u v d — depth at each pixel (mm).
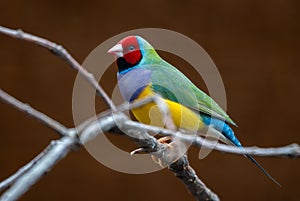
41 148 15039
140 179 14961
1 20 14922
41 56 15016
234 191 15211
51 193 14953
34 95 14984
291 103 15219
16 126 15008
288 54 15109
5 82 14891
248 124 15219
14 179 3627
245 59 15086
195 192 7734
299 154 4461
